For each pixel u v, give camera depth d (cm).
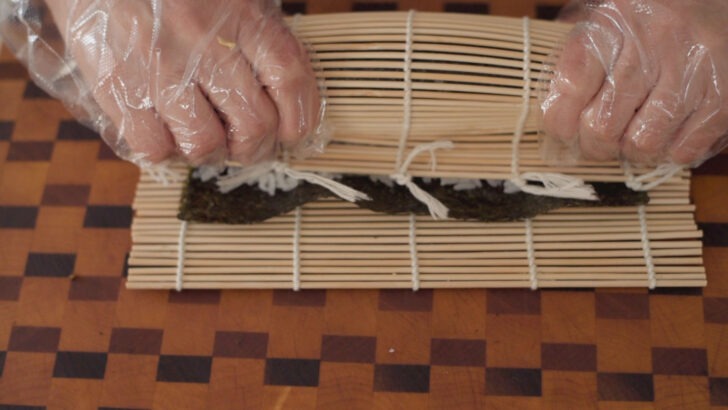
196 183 71
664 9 66
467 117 68
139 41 66
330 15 69
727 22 66
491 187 70
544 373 68
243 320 70
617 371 68
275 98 66
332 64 68
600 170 69
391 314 70
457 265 70
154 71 66
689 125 66
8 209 72
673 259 69
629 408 68
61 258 71
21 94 75
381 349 69
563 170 69
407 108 68
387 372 69
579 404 68
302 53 67
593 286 69
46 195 73
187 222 71
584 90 66
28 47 69
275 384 69
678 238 70
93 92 67
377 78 68
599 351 69
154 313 70
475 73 68
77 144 73
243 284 70
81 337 70
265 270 70
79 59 67
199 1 66
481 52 68
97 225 72
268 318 70
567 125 67
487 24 69
